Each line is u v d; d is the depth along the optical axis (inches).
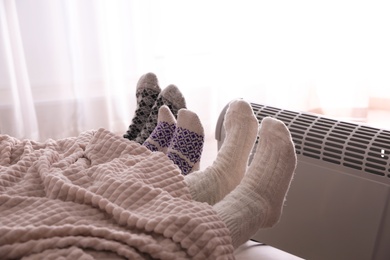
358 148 40.3
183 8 83.6
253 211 32.2
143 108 51.8
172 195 30.0
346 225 41.8
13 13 74.3
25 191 30.2
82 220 26.5
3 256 23.9
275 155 35.9
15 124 80.0
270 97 96.7
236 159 38.6
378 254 40.6
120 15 80.0
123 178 29.9
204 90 90.4
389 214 39.0
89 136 40.6
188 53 87.1
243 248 38.4
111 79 83.6
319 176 42.4
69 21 77.6
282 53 94.0
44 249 24.0
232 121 40.8
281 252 38.5
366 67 96.6
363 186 39.8
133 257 24.0
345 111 99.1
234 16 87.2
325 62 96.3
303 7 91.4
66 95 82.4
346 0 91.7
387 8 95.8
